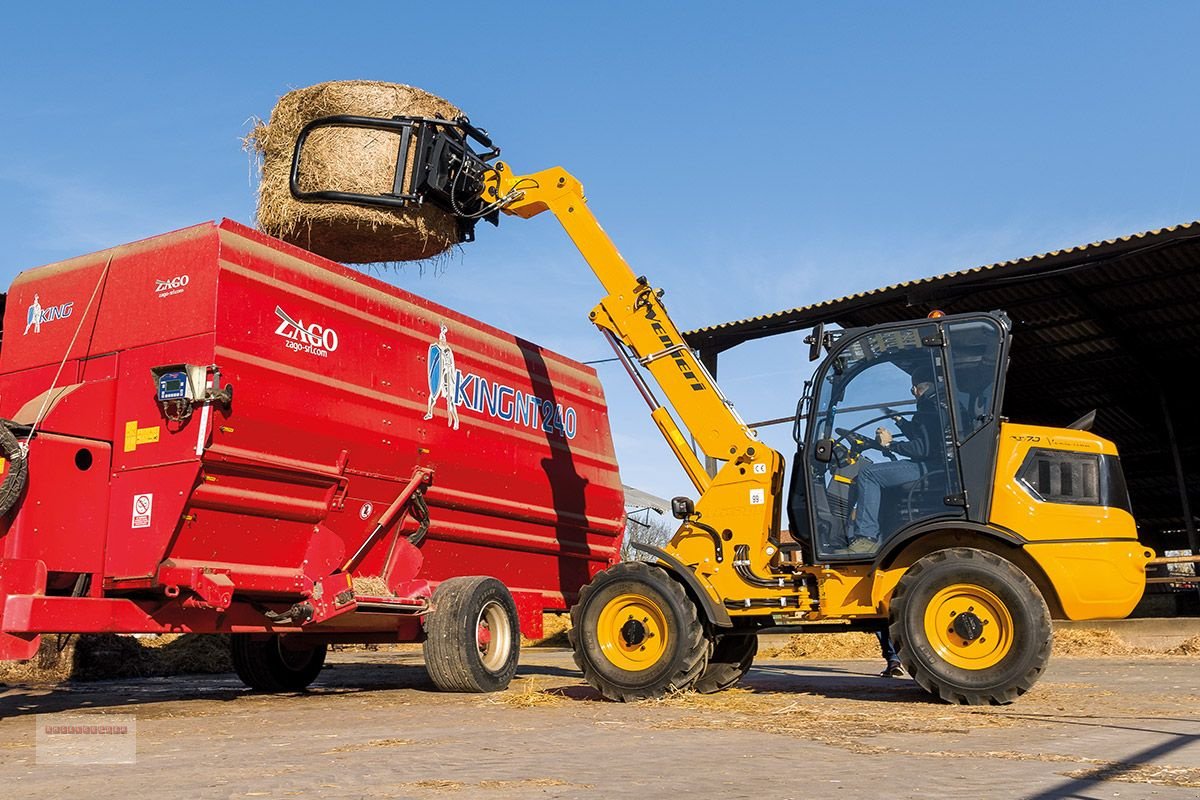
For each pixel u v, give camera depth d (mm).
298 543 7258
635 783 3703
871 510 6934
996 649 6305
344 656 15891
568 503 10391
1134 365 18969
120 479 6488
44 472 6094
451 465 8570
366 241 8219
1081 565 6449
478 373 9125
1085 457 6719
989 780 3727
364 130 7906
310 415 7078
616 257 8336
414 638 8414
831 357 7254
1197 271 15086
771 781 3732
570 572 10664
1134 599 6555
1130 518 6785
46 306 7121
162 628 6473
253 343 6680
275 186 7887
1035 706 6375
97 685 9781
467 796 3459
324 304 7363
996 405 6715
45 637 10305
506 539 9422
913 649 6461
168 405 6375
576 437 10711
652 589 6996
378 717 6238
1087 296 16125
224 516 6609
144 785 3787
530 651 18078
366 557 7832
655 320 8102
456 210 8273
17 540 5926
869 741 4867
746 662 7957
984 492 6613
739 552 7316
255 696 8203
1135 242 12922
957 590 6418
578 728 5500
